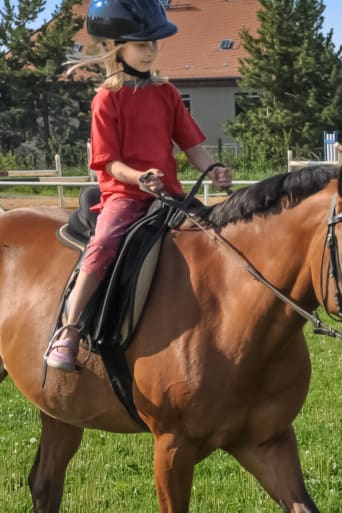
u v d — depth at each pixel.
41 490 4.39
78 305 3.67
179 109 3.85
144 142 3.70
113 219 3.68
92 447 5.65
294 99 31.78
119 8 3.62
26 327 4.08
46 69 34.62
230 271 3.48
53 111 35.81
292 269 3.33
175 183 3.83
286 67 31.52
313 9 32.25
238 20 44.22
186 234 3.66
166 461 3.54
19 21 35.66
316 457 5.28
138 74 3.71
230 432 3.46
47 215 4.51
